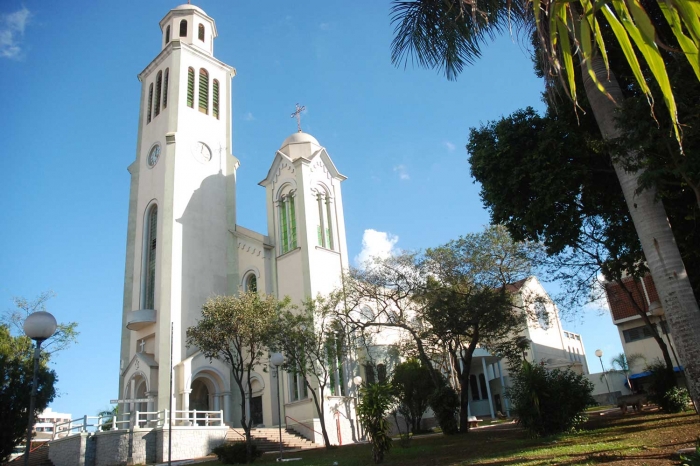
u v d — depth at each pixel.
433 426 42.28
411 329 30.19
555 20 5.05
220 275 39.75
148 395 33.88
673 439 14.05
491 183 19.86
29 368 26.42
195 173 41.12
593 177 18.97
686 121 13.42
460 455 17.03
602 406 45.12
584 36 4.70
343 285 33.72
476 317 26.20
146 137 43.94
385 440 18.05
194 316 36.66
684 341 12.45
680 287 12.68
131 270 40.59
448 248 29.69
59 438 27.12
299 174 39.62
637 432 16.75
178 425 29.59
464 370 27.41
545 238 20.53
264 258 38.81
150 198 41.09
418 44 16.00
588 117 18.81
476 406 54.41
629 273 23.33
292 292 37.03
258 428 32.38
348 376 35.62
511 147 19.06
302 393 34.16
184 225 38.69
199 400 37.59
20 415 25.22
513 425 29.22
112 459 25.14
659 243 13.06
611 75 14.72
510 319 28.52
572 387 19.61
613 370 51.59
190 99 43.66
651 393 23.84
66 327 32.03
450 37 15.72
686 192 16.39
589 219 21.81
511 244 28.50
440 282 29.45
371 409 18.38
